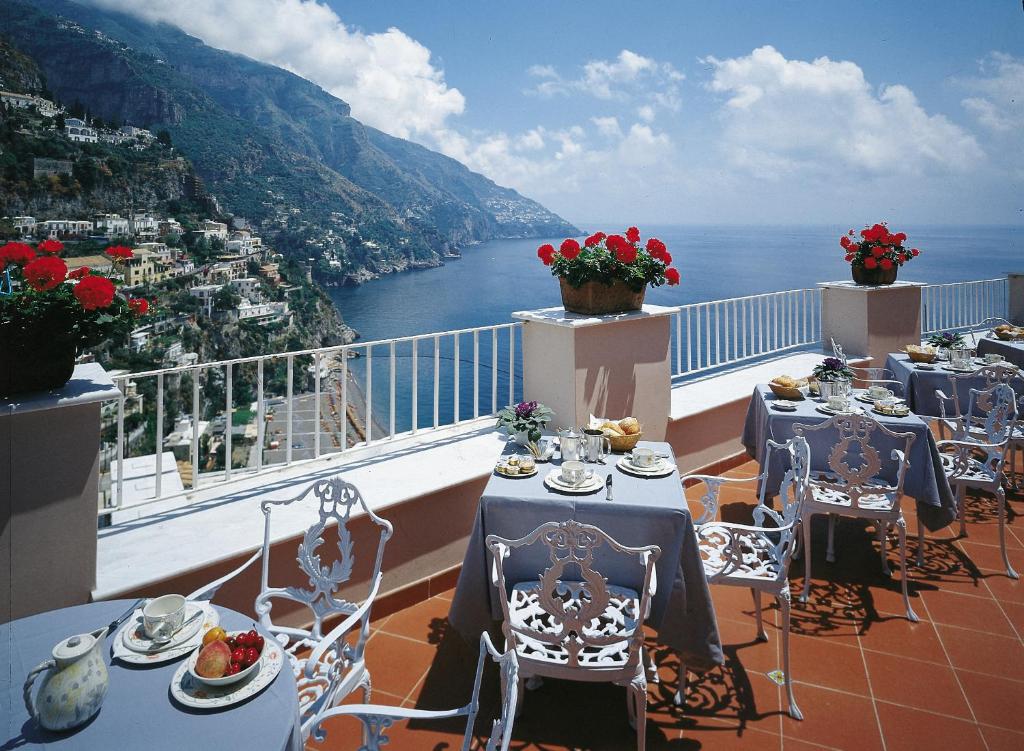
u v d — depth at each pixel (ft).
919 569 11.53
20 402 6.52
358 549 9.89
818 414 12.10
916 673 8.50
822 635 9.46
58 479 6.88
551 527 6.09
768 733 7.39
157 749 3.72
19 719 3.94
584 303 13.91
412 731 7.48
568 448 9.36
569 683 8.43
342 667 6.37
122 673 4.50
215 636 4.70
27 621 5.10
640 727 6.50
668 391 15.25
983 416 15.10
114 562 8.17
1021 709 7.73
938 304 27.27
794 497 9.02
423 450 12.93
